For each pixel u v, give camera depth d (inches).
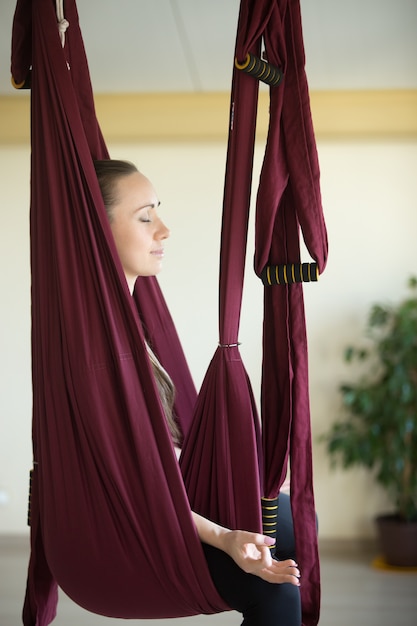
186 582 66.4
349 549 245.8
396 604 186.2
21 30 73.2
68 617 177.2
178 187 248.5
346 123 237.1
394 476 234.7
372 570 222.2
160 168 249.0
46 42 69.6
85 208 67.7
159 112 240.2
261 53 75.0
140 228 76.3
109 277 67.9
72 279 67.2
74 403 66.9
